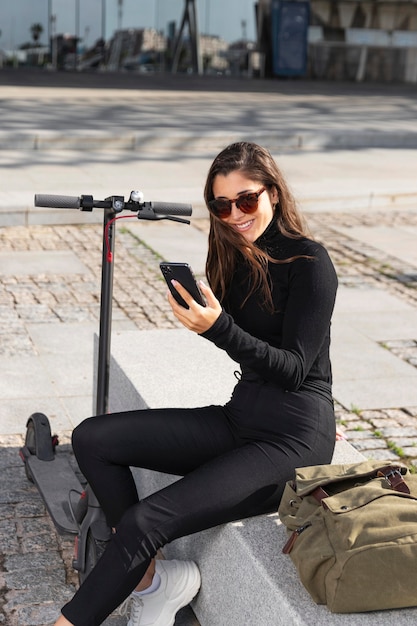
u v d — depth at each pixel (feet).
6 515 11.80
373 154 41.68
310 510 8.21
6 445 13.67
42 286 21.50
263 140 41.68
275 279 8.93
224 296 9.34
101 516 9.68
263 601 8.09
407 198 32.58
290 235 9.07
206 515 8.47
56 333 18.45
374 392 16.22
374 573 7.36
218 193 9.00
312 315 8.66
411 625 7.41
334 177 35.04
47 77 70.33
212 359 13.08
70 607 8.23
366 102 60.75
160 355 13.11
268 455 8.75
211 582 9.21
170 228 27.89
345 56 81.00
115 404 12.88
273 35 77.97
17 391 15.58
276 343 9.06
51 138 38.45
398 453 13.78
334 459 10.23
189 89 64.90
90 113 47.42
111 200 9.64
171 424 9.17
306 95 63.93
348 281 23.25
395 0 80.18
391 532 7.50
